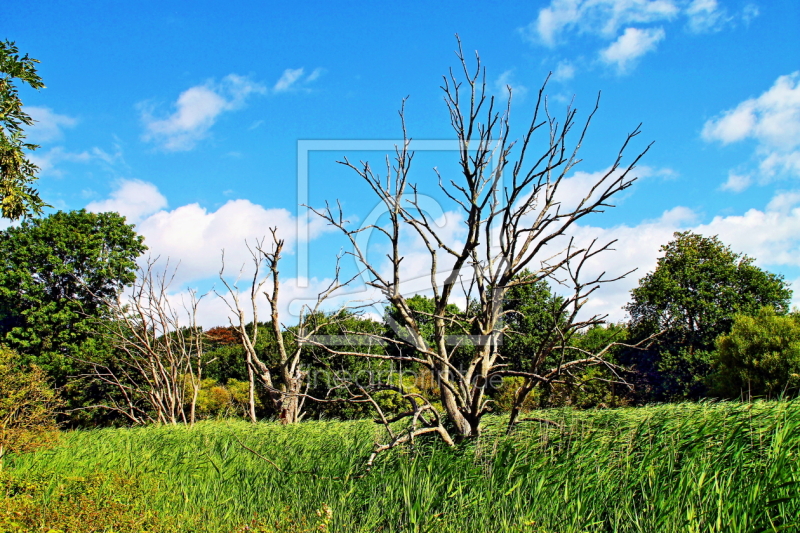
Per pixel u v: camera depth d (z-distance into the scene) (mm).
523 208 6203
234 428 12336
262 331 32531
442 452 6598
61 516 5797
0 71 10617
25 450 10469
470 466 6070
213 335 40344
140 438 12586
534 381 6070
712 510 4117
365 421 11477
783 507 3885
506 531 4734
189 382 23922
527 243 6473
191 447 10305
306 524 5793
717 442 5320
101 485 7238
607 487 5047
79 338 23953
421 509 5539
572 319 5543
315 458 8312
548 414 7914
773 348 18844
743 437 4973
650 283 28375
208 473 8328
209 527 6086
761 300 27906
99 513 5809
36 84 10977
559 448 6113
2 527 5609
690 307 27031
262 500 7000
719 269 27609
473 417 6656
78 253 24812
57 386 22094
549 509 4996
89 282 24906
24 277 23547
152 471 8453
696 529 3969
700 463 4859
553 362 17641
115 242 26578
